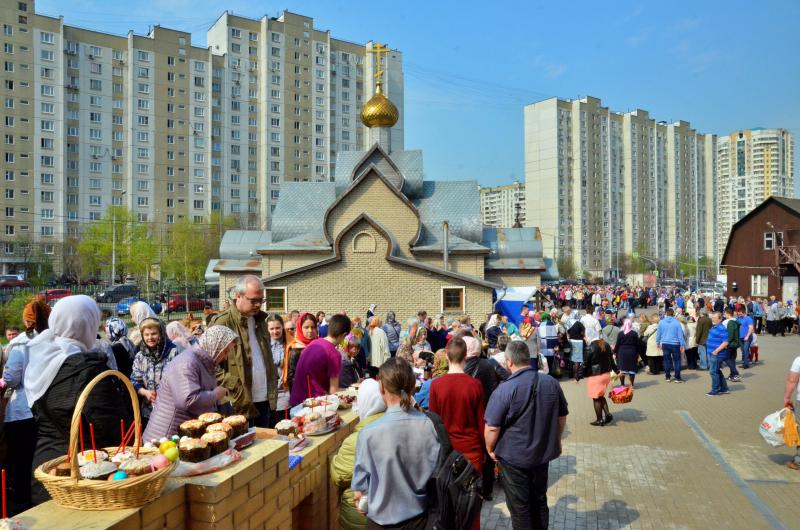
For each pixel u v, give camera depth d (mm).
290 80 96750
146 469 3533
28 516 3326
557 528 7156
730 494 8250
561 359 19891
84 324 4746
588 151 112125
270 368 6641
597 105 113812
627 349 17141
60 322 4680
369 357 14672
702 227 132000
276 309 25844
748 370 21000
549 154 110812
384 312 25766
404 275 25891
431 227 33312
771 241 48219
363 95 105375
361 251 25984
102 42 82250
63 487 3354
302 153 98062
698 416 13453
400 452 4250
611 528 7145
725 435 11664
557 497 8211
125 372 7617
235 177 92938
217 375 5875
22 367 6480
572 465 9695
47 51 77875
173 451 3793
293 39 96875
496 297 26312
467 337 8359
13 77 75625
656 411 14078
